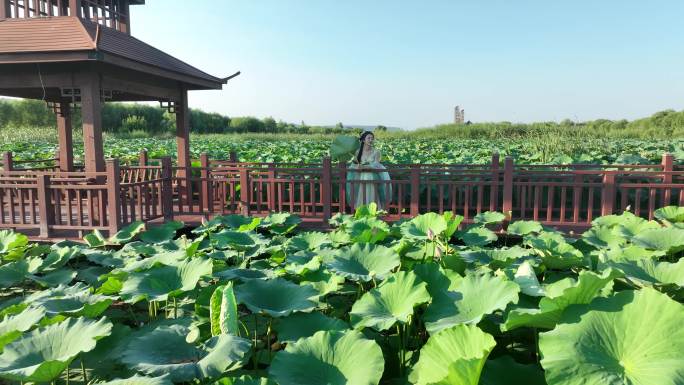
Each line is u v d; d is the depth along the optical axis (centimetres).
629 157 1081
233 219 655
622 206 724
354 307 323
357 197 820
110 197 674
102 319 298
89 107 741
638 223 547
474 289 311
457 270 405
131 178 952
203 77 995
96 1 869
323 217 769
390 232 527
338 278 376
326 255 431
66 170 1026
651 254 415
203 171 990
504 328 261
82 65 734
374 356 248
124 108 4731
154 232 623
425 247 439
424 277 346
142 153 1038
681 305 228
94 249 593
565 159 1112
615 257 409
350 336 264
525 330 321
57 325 302
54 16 806
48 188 689
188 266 389
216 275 382
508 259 399
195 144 2605
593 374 215
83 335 287
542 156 1268
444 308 306
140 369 247
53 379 258
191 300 433
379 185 815
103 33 812
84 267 584
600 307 247
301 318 311
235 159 1093
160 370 241
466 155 1434
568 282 292
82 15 824
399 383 276
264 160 1366
